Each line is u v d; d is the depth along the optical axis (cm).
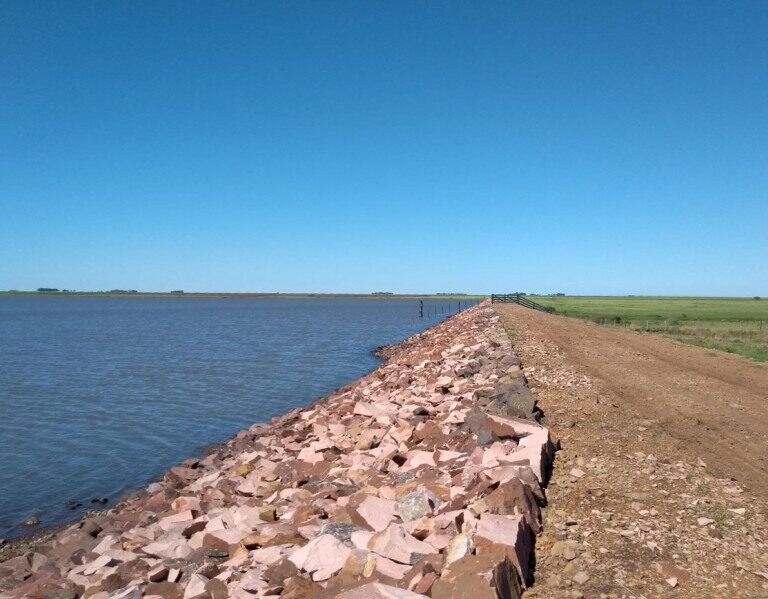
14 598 708
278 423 1812
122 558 761
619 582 500
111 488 1412
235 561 650
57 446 1777
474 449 849
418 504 647
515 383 1259
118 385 2867
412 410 1334
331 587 514
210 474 1292
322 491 868
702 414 1159
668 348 2389
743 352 2338
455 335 3466
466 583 439
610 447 890
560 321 4012
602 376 1558
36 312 13738
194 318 10612
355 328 7525
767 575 515
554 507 656
